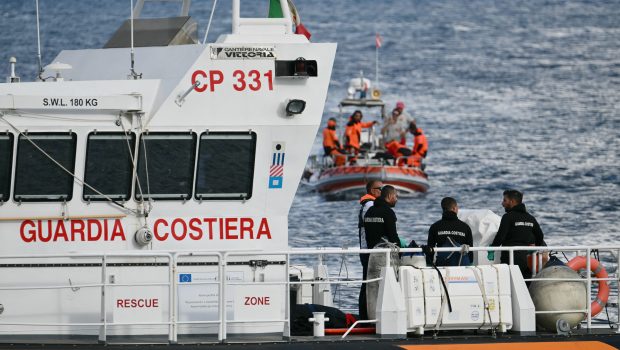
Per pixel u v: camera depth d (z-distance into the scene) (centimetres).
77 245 4012
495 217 4769
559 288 4291
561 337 4191
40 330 3981
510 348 4059
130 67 4306
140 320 4012
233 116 4088
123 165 4028
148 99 4050
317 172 14612
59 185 4000
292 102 4075
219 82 4072
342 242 10506
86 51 4497
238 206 4109
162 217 4056
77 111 3981
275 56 4097
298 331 4216
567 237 11081
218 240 4091
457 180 15075
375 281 4138
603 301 4491
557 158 16825
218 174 4088
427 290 4072
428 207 13025
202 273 4056
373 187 4703
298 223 11806
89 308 4006
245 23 4141
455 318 4091
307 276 4844
